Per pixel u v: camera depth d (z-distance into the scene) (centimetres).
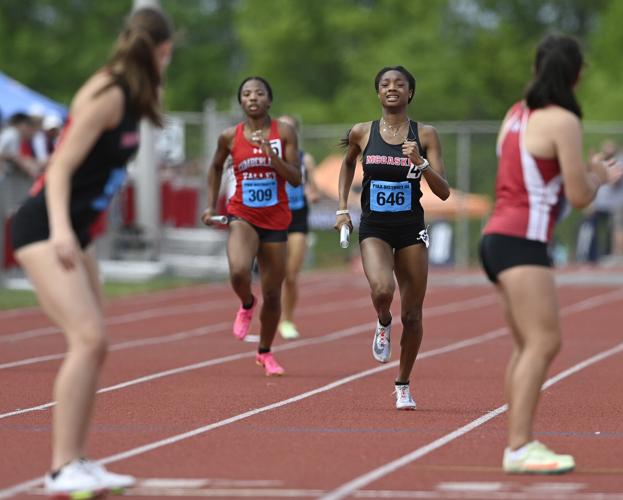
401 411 3064
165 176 8750
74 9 19000
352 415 2994
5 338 4797
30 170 6562
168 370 3881
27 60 18000
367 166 3044
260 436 2689
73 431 2005
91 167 2023
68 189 1997
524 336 2208
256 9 17388
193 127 8981
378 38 16938
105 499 2056
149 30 2027
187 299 6775
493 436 2697
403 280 3061
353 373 3834
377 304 3006
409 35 15975
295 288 4812
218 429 2780
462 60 17062
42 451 2494
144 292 7144
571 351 4444
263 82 3612
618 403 3206
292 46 17112
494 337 4959
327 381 3641
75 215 2039
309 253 9488
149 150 7912
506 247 2186
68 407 1998
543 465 2242
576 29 19488
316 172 9625
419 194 3050
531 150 2166
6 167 6756
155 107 2041
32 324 5303
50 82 18338
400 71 3061
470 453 2491
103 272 7806
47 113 7581
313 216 9444
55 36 18775
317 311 6169
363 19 16812
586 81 15038
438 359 4209
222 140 3647
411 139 3050
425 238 3047
